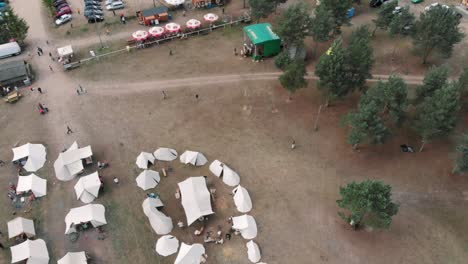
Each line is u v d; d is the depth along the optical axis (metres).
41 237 42.94
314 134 55.19
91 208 43.88
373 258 40.47
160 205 45.22
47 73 69.06
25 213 45.59
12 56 73.62
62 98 63.19
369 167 50.12
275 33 67.12
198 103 61.19
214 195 47.03
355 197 38.22
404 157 51.34
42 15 87.38
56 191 48.06
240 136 55.12
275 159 51.53
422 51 66.12
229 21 82.56
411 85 63.41
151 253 41.25
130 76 67.62
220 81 65.75
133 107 60.78
